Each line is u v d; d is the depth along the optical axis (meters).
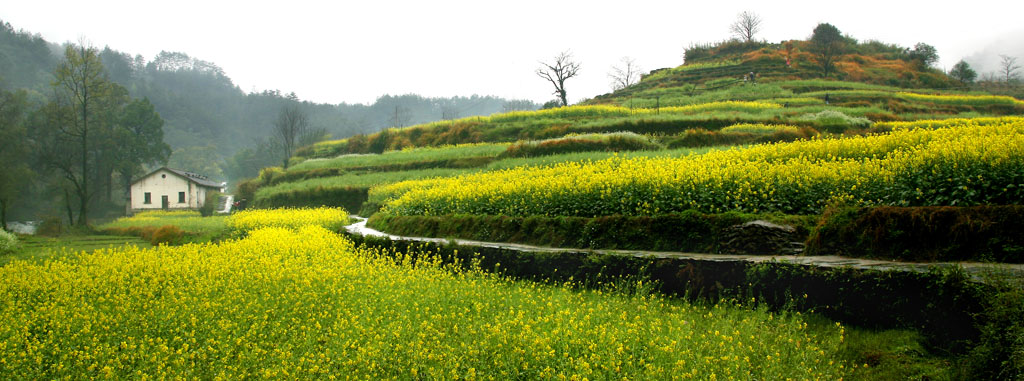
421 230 18.28
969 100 50.19
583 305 9.57
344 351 7.79
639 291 10.33
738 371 6.86
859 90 57.91
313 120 156.25
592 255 12.05
